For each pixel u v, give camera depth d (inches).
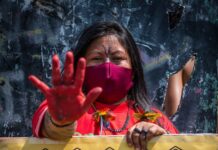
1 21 236.7
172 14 246.5
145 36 243.9
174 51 246.7
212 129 256.2
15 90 237.9
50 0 238.1
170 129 124.3
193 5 249.9
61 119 93.7
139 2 243.3
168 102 233.6
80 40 132.3
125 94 129.3
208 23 253.0
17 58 237.6
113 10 240.7
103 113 120.9
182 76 246.7
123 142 106.3
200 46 251.4
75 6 239.0
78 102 92.3
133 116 121.4
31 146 104.6
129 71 128.3
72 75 91.8
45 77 238.8
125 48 130.0
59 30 238.7
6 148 104.1
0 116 237.6
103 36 128.4
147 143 106.3
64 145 105.1
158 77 244.2
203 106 254.7
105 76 124.3
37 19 237.9
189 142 106.8
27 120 239.0
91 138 106.0
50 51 238.4
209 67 253.9
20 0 237.1
